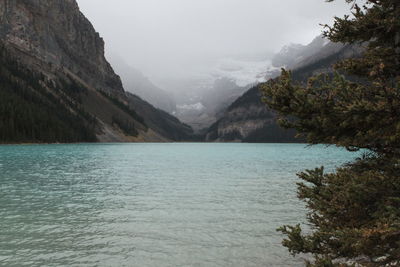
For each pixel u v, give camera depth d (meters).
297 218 21.95
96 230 18.52
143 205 25.70
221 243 16.61
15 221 20.06
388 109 5.37
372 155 7.06
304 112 5.96
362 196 6.26
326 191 7.32
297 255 15.00
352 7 6.38
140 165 63.03
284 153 116.56
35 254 14.58
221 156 98.81
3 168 50.66
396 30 6.05
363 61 6.43
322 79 6.09
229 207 25.25
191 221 20.89
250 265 13.90
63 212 22.81
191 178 43.16
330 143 6.23
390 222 5.50
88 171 50.06
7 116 137.00
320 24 6.71
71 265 13.49
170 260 14.27
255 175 47.06
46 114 172.62
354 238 5.88
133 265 13.68
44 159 69.56
